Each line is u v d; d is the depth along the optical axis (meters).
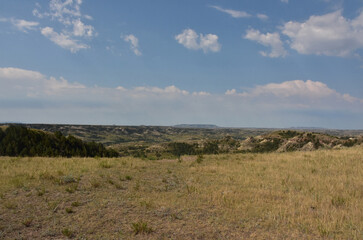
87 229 6.65
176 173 14.83
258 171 15.10
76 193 9.75
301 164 17.06
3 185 10.32
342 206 8.78
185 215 7.82
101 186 10.98
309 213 8.07
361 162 16.67
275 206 8.70
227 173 14.80
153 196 9.82
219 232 6.66
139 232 6.55
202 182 12.45
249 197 9.83
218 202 9.08
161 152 143.38
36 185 10.51
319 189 10.98
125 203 8.80
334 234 6.48
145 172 14.82
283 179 12.80
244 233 6.61
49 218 7.28
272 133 122.06
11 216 7.30
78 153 44.72
